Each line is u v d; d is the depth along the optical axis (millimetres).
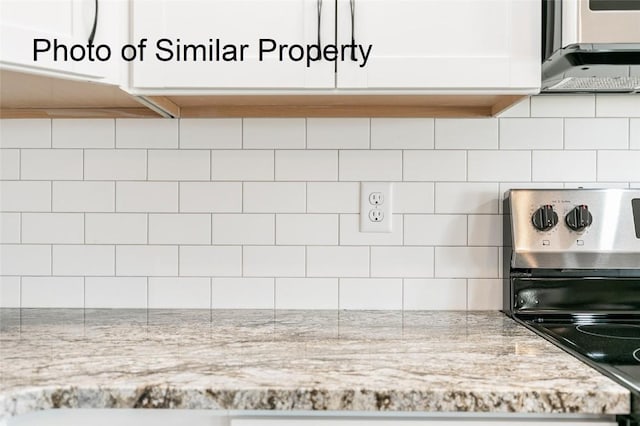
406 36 1203
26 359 981
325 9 1200
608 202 1409
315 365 944
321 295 1514
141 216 1515
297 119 1510
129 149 1514
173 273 1516
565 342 1126
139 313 1454
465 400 813
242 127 1514
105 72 1170
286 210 1515
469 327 1282
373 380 859
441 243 1513
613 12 1123
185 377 875
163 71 1200
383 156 1512
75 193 1516
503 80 1200
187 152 1514
